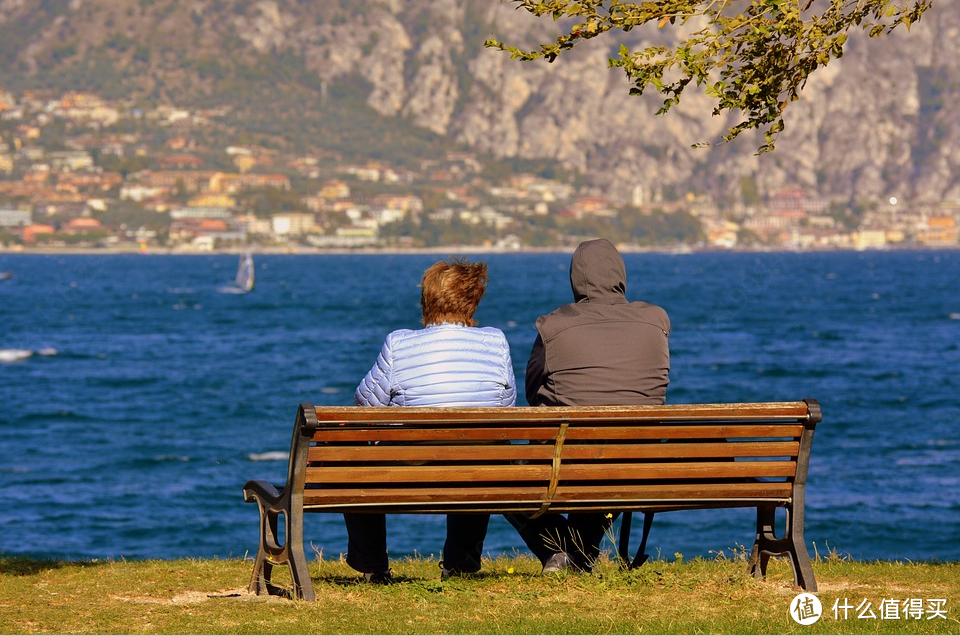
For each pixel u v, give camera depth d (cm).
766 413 2022
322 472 1934
